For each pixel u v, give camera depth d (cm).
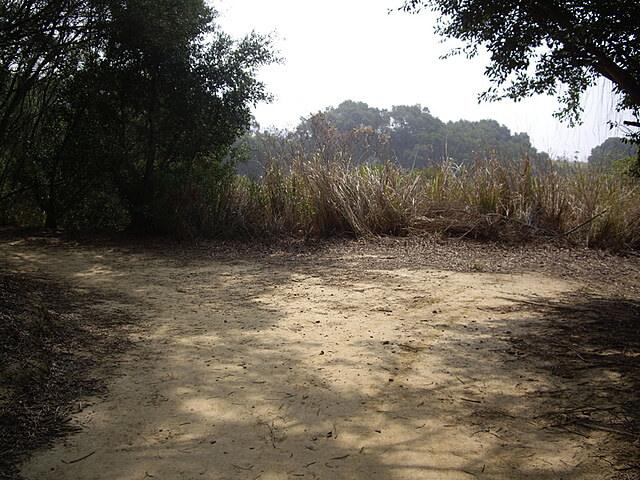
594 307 583
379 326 514
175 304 595
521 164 1130
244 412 331
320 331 498
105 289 661
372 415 328
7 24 741
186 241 1060
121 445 291
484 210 1091
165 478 259
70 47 976
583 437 301
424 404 343
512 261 872
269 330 500
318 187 1123
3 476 258
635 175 596
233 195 1147
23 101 1048
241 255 946
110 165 1111
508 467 271
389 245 1014
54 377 374
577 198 1072
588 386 368
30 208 1305
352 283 713
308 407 338
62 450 285
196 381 379
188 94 1125
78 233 1159
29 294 538
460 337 478
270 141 1234
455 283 713
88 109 1126
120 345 452
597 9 461
